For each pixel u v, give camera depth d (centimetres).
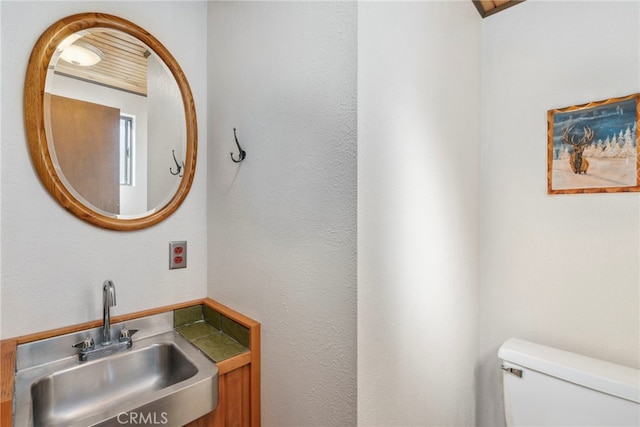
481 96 138
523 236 128
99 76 104
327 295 78
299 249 87
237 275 114
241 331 107
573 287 116
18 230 89
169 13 120
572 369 100
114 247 108
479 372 139
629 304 105
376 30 75
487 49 137
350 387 73
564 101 117
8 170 88
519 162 129
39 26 92
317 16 79
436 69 103
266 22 97
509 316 132
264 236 100
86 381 93
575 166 115
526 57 126
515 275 130
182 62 124
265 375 101
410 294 92
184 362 100
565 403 101
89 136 102
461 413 125
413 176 92
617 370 98
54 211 95
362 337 73
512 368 113
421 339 98
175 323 121
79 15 98
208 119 130
